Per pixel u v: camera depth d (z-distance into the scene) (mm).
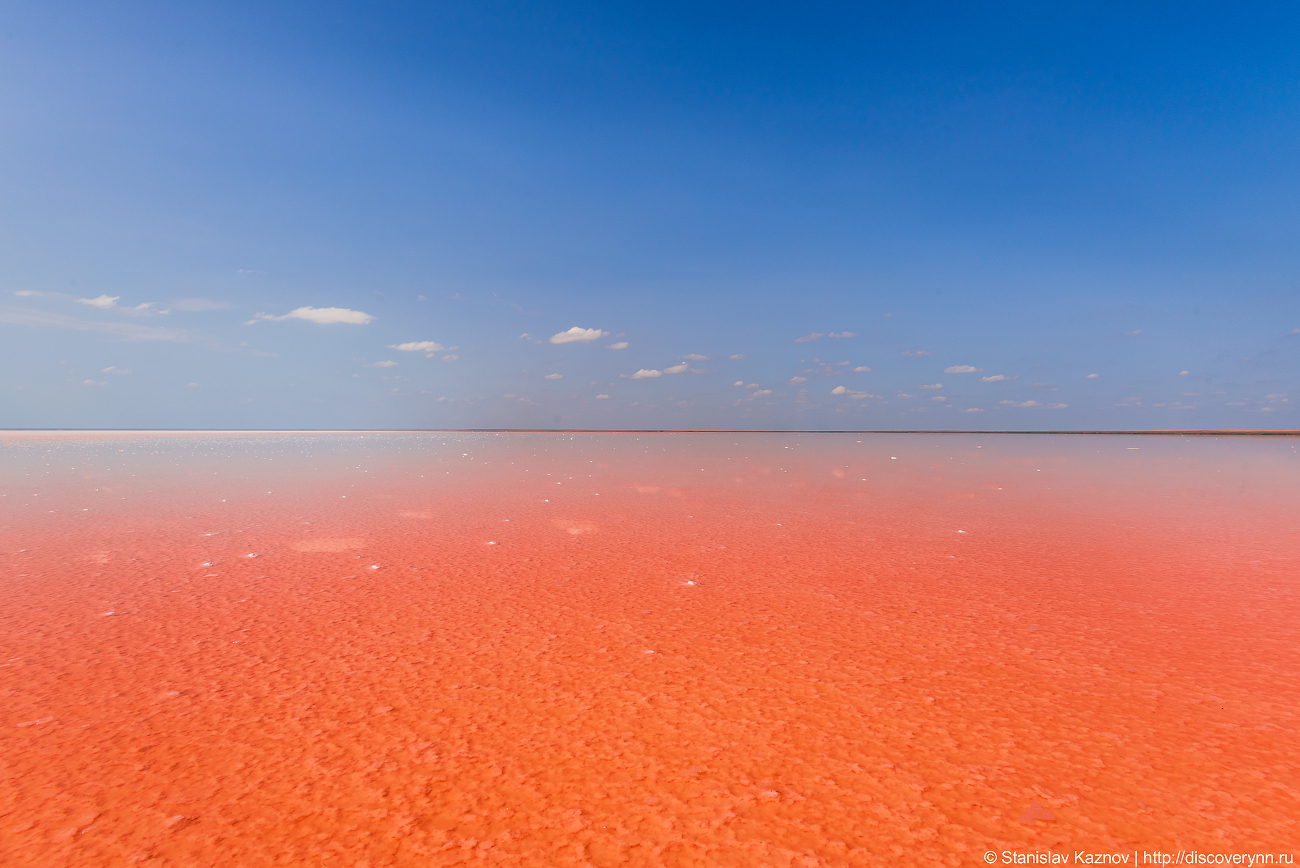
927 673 3598
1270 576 5641
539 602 4973
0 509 9430
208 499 10766
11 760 2652
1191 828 2227
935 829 2229
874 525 8469
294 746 2789
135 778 2537
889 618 4574
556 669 3664
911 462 21406
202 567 6020
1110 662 3727
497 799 2414
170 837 2184
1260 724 2963
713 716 3086
